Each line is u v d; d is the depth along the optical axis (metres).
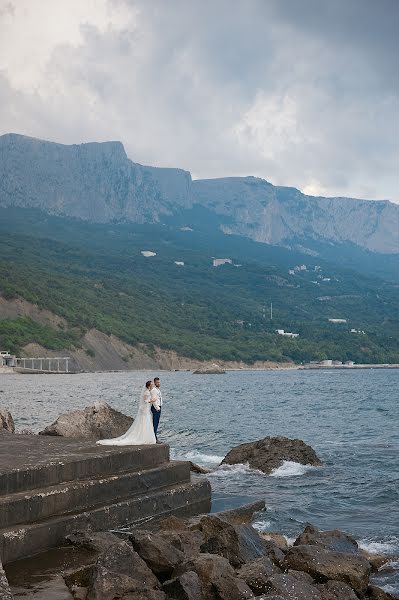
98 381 159.75
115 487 17.14
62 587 12.30
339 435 48.44
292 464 30.25
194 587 12.17
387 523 21.00
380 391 119.19
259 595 12.30
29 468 15.42
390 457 35.00
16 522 14.34
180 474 20.12
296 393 112.12
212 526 16.02
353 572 14.05
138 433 20.67
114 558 12.62
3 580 10.90
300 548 14.66
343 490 25.88
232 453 31.39
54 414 64.25
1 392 107.88
